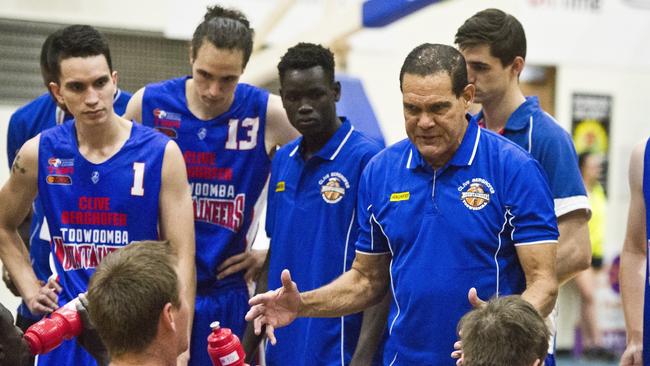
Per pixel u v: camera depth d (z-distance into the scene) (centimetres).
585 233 715
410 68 623
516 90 750
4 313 503
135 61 1620
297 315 651
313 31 1307
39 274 916
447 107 617
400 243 650
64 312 564
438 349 632
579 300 1817
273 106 838
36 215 915
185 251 747
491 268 629
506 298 495
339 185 759
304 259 765
